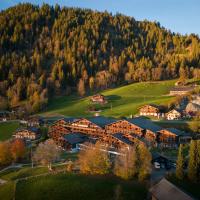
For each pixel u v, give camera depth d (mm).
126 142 149875
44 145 137500
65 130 186125
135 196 93625
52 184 106875
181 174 96938
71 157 145500
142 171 104375
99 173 112438
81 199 97250
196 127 161875
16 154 148500
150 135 156125
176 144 149375
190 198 77812
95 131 175250
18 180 114562
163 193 84188
